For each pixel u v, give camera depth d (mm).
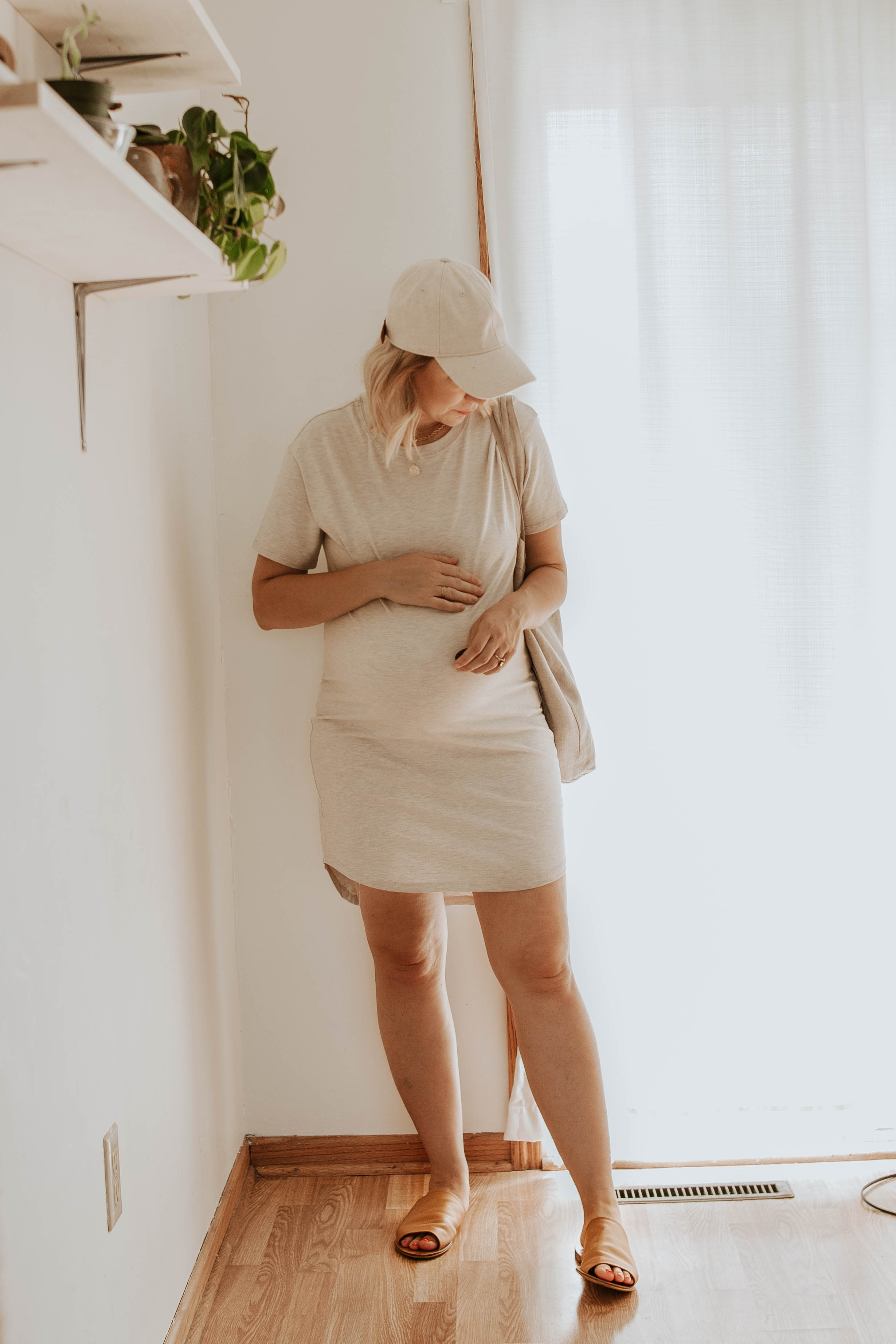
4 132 720
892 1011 1995
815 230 1860
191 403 1794
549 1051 1678
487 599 1620
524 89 1842
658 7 1824
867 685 1939
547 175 1853
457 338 1463
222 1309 1609
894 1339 1510
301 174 1896
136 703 1441
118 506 1383
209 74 1202
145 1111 1423
